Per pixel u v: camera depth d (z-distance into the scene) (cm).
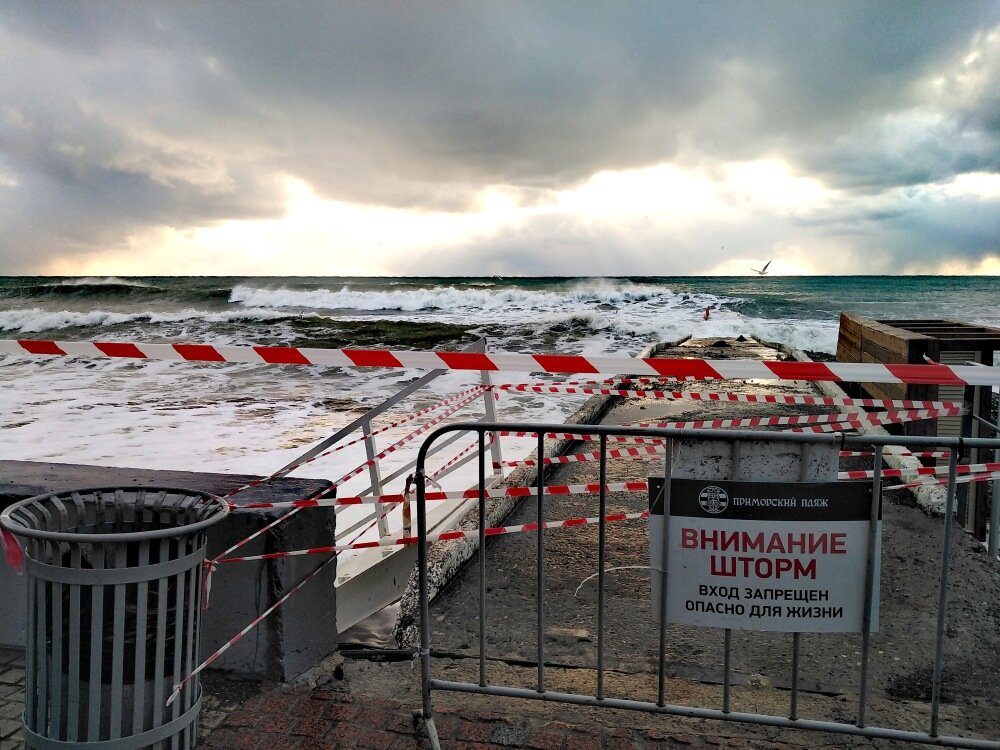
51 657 257
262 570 332
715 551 285
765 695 334
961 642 384
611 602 441
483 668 304
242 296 4784
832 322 3609
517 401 1502
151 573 257
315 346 3138
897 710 320
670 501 287
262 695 325
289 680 338
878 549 277
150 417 1406
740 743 292
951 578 459
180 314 3950
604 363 353
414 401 1559
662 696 291
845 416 549
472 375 1888
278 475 418
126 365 2159
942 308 5128
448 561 468
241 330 3628
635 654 379
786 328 3272
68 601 253
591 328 3344
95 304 4831
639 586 463
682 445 283
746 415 935
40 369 2094
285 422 1348
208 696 324
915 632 395
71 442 1184
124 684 258
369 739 294
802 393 1073
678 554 288
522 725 305
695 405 1034
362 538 602
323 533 362
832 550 279
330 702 321
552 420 1292
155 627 263
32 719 265
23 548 263
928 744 281
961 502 600
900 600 432
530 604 439
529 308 4369
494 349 2792
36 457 1076
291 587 336
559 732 299
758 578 282
